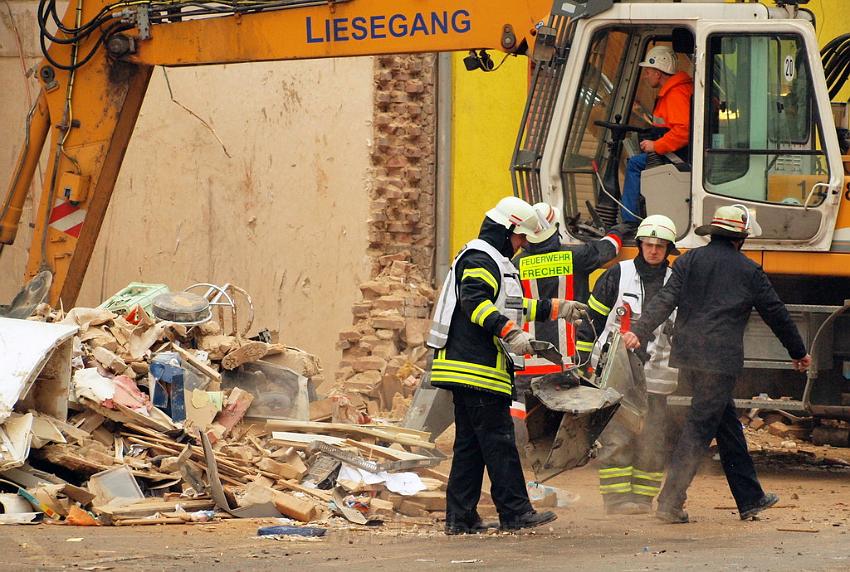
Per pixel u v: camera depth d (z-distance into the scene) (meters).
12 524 26.52
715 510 31.38
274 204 55.47
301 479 30.56
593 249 35.53
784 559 22.75
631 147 39.59
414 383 49.50
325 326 54.50
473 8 41.06
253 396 34.09
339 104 54.34
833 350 37.41
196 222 56.84
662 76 38.19
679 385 30.53
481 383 26.03
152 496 29.34
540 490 31.64
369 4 41.97
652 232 30.91
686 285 29.22
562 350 29.03
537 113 38.38
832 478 38.44
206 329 35.03
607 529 27.64
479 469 26.86
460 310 26.36
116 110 44.34
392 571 21.17
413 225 54.06
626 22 37.72
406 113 53.84
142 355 32.88
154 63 44.03
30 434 28.22
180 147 57.03
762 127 37.41
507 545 24.84
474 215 53.50
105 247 58.31
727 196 37.31
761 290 29.00
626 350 28.77
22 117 59.19
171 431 31.06
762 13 37.53
